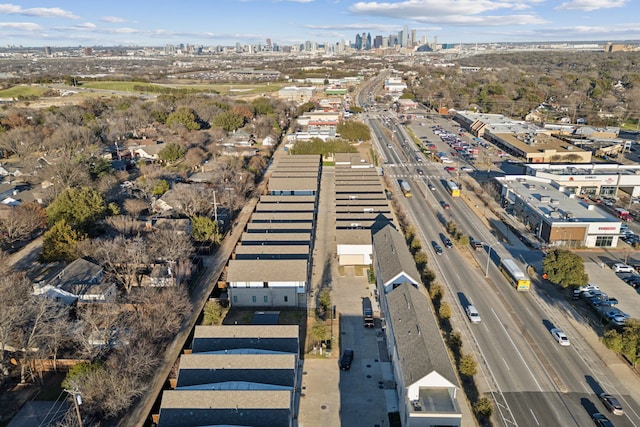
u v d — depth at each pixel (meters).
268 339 61.03
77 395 48.66
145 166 151.12
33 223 101.38
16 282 73.88
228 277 77.75
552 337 69.12
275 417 47.59
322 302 77.00
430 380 48.88
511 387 58.91
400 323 60.09
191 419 47.53
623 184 131.25
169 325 68.38
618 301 77.69
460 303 78.56
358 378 60.75
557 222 98.50
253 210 124.88
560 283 80.25
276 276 77.50
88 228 98.62
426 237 106.06
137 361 57.69
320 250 101.19
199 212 112.75
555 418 53.88
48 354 62.72
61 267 91.06
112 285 77.69
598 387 58.78
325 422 53.31
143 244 86.38
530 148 170.00
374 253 88.44
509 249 99.19
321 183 151.50
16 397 57.12
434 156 178.12
